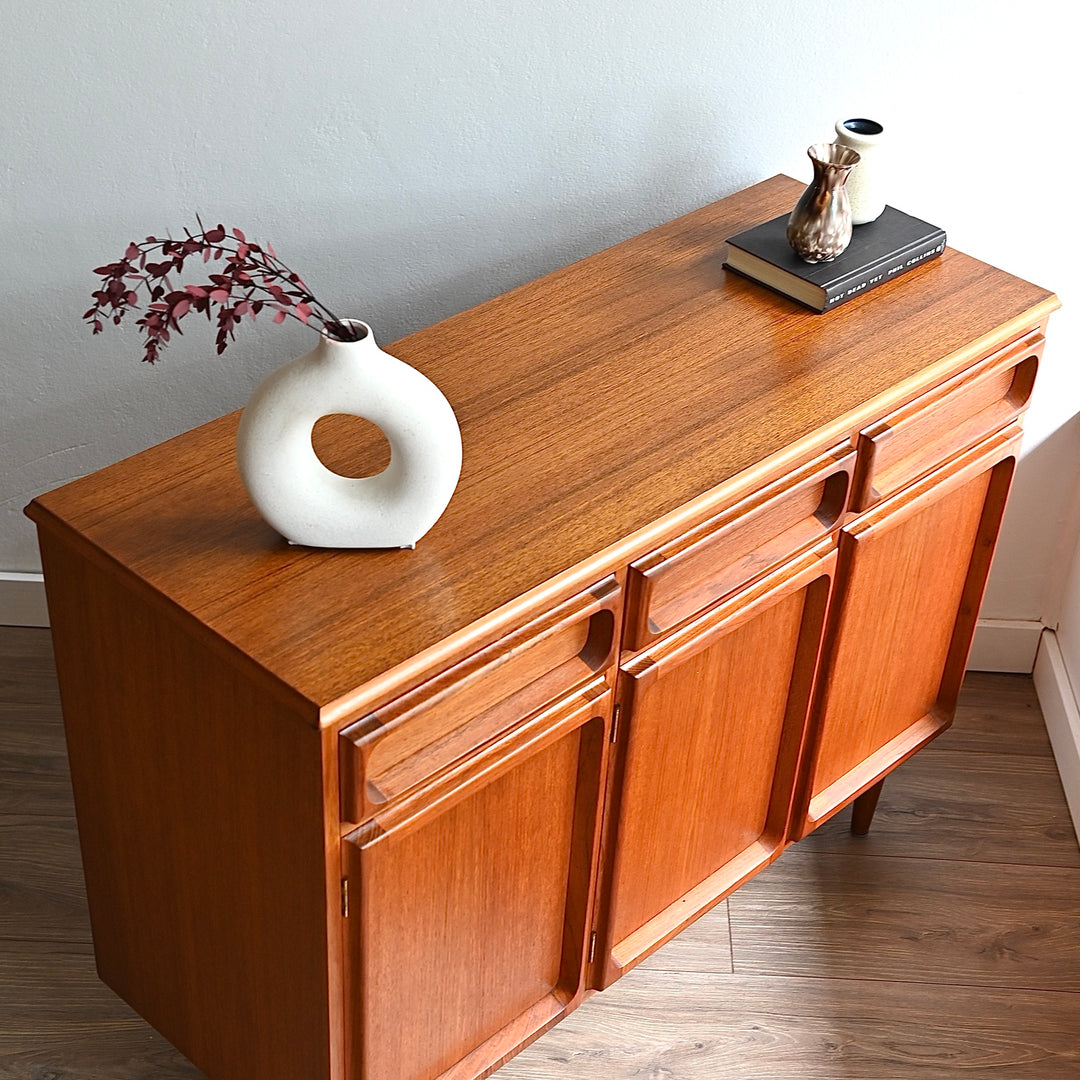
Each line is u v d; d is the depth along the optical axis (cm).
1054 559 244
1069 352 226
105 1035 190
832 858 221
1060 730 239
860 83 206
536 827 155
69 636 149
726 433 156
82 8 191
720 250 190
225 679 131
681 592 152
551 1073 189
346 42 196
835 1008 200
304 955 142
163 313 118
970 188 216
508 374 164
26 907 204
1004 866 222
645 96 205
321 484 134
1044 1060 195
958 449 180
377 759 129
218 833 145
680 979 202
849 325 176
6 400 226
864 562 176
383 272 218
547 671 145
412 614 131
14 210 208
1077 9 199
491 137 206
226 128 203
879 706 201
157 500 142
